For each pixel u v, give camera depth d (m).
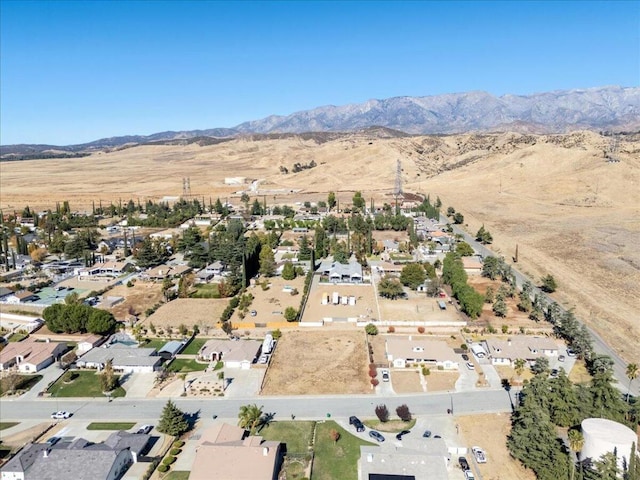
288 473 65.94
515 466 67.94
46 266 168.62
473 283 146.62
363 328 115.25
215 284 148.50
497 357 97.31
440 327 115.19
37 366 96.19
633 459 62.06
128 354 99.06
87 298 135.25
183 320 120.56
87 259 165.50
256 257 165.38
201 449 65.50
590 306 128.00
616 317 120.38
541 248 185.62
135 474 66.06
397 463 64.81
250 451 65.25
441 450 69.12
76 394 87.88
